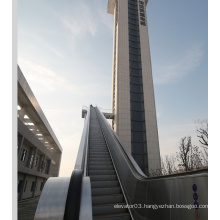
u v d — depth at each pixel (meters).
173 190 2.71
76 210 1.73
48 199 1.90
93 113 19.33
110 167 6.46
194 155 8.41
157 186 3.17
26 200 28.19
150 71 33.00
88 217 1.69
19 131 21.97
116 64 33.41
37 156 36.69
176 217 2.54
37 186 37.34
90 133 11.55
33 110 28.84
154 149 26.81
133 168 4.71
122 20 35.97
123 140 26.52
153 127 28.50
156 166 25.61
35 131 39.31
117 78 30.89
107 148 8.59
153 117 29.31
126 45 33.84
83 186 2.14
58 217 1.73
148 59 33.94
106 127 10.88
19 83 20.77
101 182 5.20
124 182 4.96
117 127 27.30
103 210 4.04
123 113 28.30
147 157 26.09
